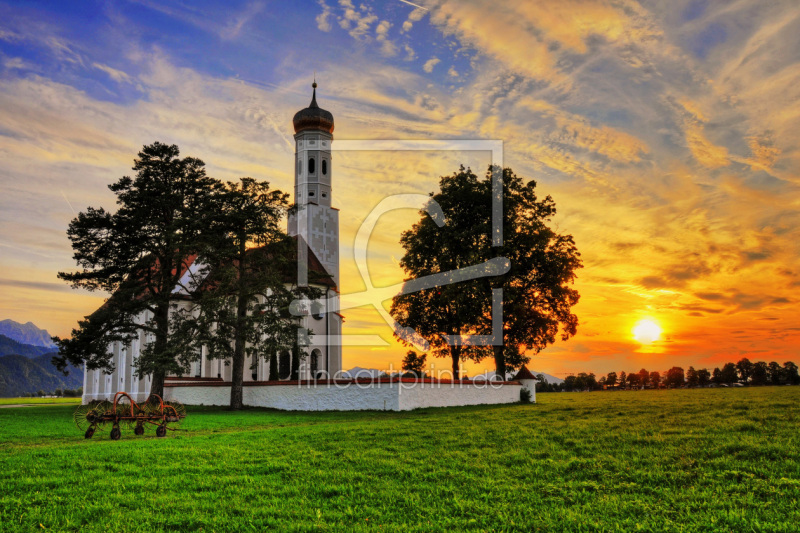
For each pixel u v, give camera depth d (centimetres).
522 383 4022
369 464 1287
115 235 4041
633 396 3591
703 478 1047
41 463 1344
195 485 1111
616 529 809
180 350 3638
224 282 3744
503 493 1015
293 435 1850
